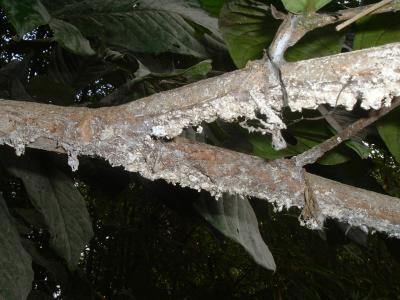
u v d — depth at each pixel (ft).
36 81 1.63
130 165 0.68
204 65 0.98
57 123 0.65
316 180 0.69
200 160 0.68
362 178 1.71
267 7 0.87
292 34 0.55
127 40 1.47
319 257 3.25
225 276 4.14
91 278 3.79
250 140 1.37
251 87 0.55
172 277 3.88
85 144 0.65
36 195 1.57
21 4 0.89
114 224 3.55
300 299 3.22
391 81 0.49
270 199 0.71
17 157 1.59
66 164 1.74
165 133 0.63
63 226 1.64
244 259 4.12
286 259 3.24
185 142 0.68
